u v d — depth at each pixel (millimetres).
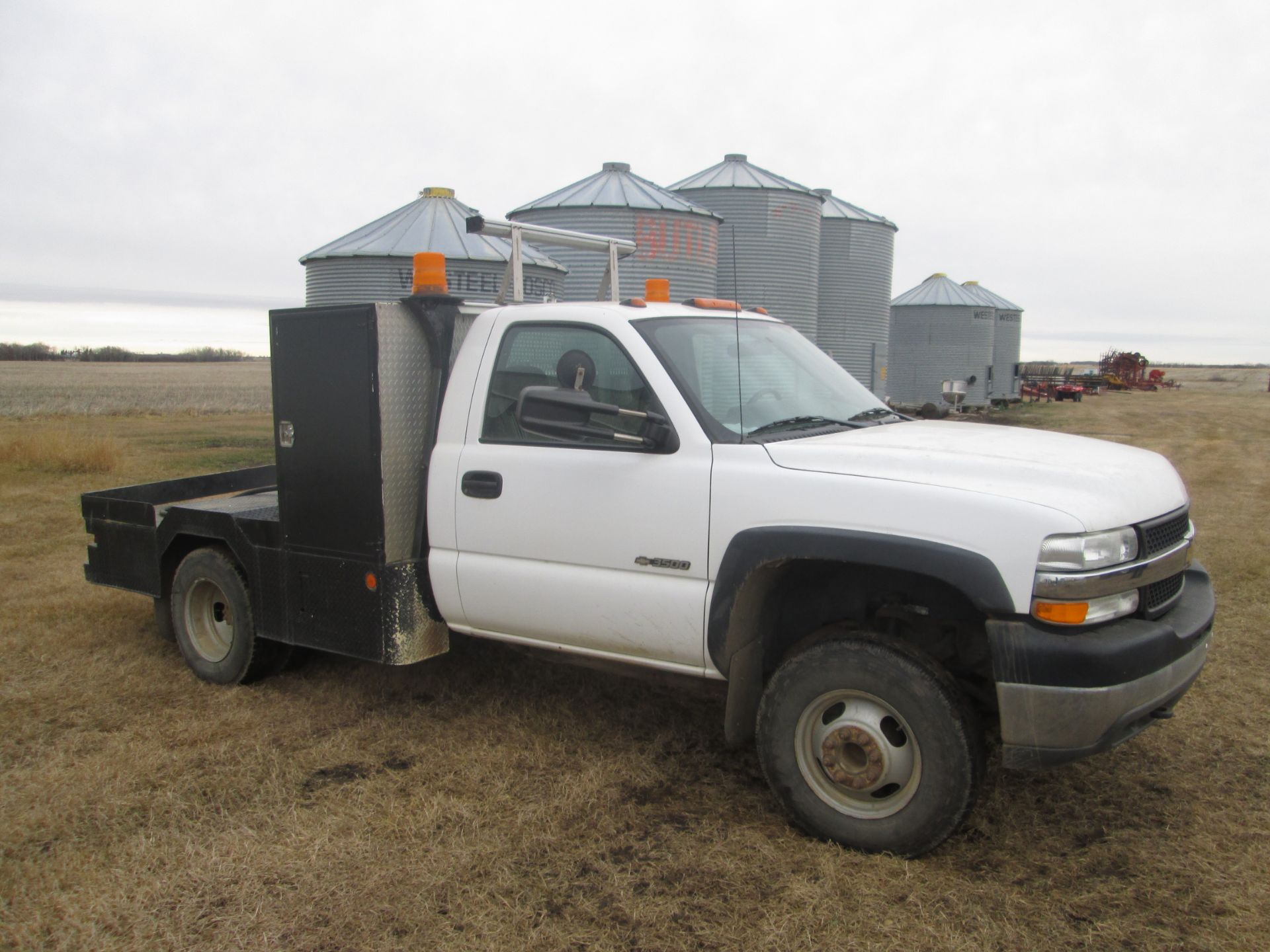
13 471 13297
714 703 4691
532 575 3838
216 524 4898
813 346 4648
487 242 16453
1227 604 6258
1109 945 2727
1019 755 2959
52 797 3680
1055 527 2859
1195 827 3428
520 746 4168
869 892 2990
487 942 2758
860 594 3596
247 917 2887
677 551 3473
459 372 4133
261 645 4855
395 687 4918
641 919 2865
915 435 3686
